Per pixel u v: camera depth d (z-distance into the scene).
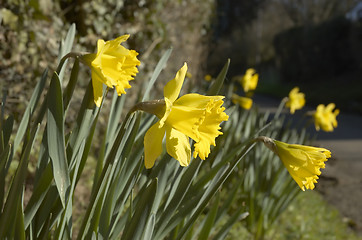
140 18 4.20
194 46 6.86
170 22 5.14
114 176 1.36
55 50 3.23
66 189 1.15
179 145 1.06
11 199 1.12
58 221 1.32
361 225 4.35
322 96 17.89
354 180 5.90
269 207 3.29
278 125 4.39
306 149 1.16
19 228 1.13
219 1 9.77
